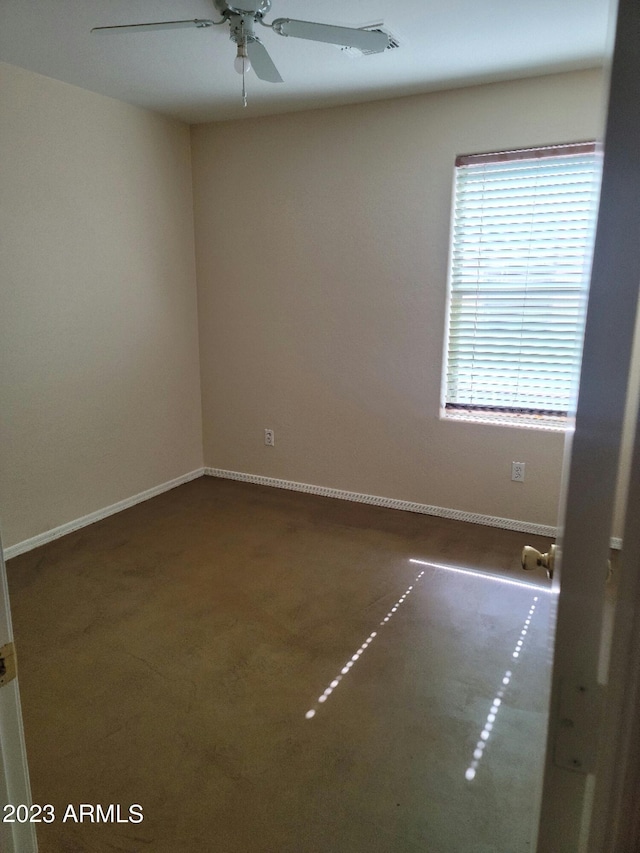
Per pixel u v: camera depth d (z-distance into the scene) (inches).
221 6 77.2
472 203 122.2
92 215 125.0
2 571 28.9
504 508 130.2
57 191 116.6
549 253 117.6
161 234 143.9
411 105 122.2
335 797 60.9
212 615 95.0
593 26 89.4
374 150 127.7
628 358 21.0
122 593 101.9
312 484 152.8
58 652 85.0
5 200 107.3
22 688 77.0
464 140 119.1
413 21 88.0
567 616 23.9
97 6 83.4
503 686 77.9
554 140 111.9
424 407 134.7
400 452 139.6
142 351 142.7
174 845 55.6
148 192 138.5
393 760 65.6
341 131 130.2
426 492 138.4
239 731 69.9
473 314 127.2
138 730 70.0
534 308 121.2
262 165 140.9
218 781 62.8
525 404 126.8
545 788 26.2
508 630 90.8
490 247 122.6
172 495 151.9
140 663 82.6
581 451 22.3
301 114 133.6
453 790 61.7
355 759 65.7
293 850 55.1
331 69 106.8
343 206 133.6
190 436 162.4
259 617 94.3
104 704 74.3
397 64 104.3
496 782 62.7
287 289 144.7
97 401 131.9
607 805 24.2
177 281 150.9
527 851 54.9
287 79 112.0
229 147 143.9
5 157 106.3
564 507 23.6
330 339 142.2
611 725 23.5
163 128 140.0
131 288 137.2
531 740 68.6
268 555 116.7
